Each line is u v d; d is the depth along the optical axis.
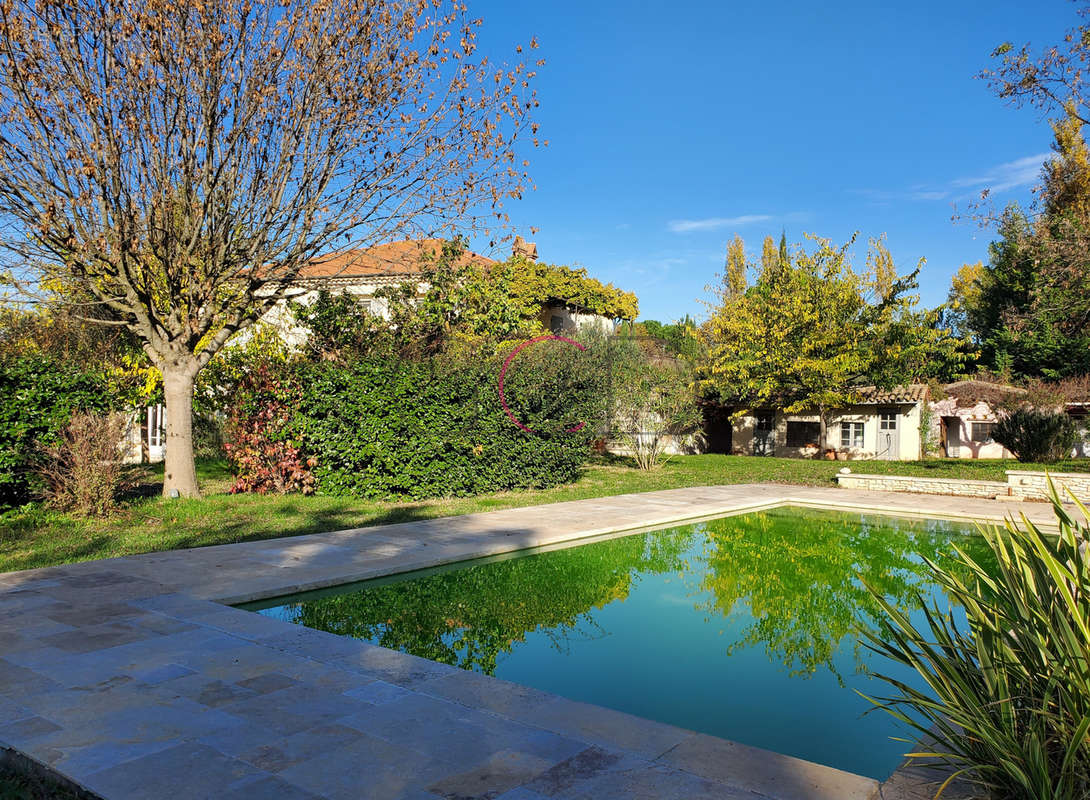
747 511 13.95
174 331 12.11
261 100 11.12
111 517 10.42
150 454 20.27
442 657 5.78
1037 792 2.70
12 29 9.88
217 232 11.62
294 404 13.26
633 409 21.31
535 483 15.66
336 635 5.58
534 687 5.17
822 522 12.75
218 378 18.31
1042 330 32.31
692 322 42.53
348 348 15.94
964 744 3.16
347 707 4.13
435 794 3.13
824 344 26.81
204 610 6.03
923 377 31.53
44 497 10.52
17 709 4.01
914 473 19.36
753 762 3.51
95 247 10.63
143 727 3.80
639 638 6.39
